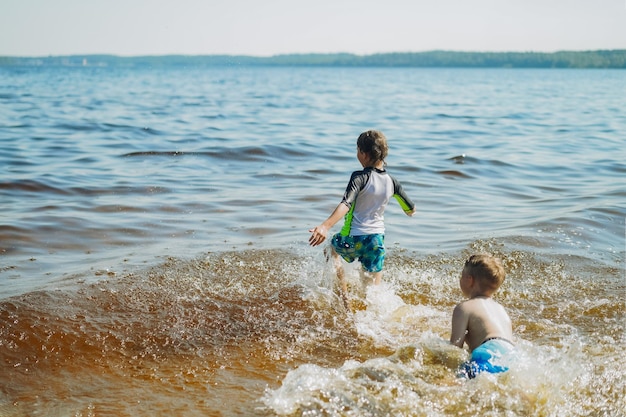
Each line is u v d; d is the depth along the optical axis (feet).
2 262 20.35
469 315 13.61
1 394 12.62
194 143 50.01
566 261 21.93
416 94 152.56
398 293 18.90
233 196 31.19
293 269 20.40
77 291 17.63
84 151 44.09
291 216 27.58
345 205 17.35
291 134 58.23
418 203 31.22
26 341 14.60
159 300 17.43
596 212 28.60
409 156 46.11
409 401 11.93
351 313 17.24
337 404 11.91
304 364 13.99
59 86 171.42
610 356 14.28
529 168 41.96
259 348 14.93
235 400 12.52
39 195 29.86
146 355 14.43
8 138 49.32
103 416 11.87
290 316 16.83
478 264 14.24
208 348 14.87
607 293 19.06
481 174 39.50
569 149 51.60
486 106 107.76
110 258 21.07
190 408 12.19
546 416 11.63
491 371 12.55
